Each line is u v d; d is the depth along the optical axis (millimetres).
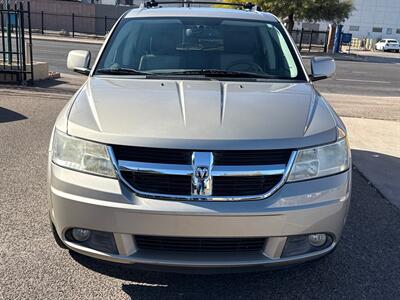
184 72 3893
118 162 2691
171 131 2719
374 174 5703
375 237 3986
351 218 4367
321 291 3156
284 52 4172
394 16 76188
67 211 2758
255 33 4305
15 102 8992
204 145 2646
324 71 4320
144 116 2879
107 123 2826
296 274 3350
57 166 2846
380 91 14930
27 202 4371
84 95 3305
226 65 3986
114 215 2650
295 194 2705
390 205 4719
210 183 2627
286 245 2746
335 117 3238
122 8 42000
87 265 3346
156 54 4047
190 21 4359
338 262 3539
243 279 3266
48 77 12258
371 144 7195
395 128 8422
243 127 2783
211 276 3287
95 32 41938
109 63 3957
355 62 29531
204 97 3201
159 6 5059
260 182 2680
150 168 2643
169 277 3256
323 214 2758
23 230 3824
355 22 76750
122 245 2697
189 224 2621
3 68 11312
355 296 3113
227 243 2717
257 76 3904
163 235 2654
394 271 3439
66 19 41688
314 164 2793
